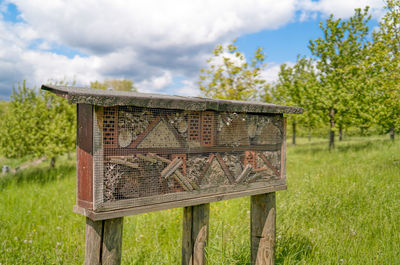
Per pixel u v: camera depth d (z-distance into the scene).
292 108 2.85
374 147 12.57
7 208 5.64
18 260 3.32
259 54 8.94
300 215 4.49
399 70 7.05
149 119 1.96
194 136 2.23
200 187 2.26
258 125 2.71
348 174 7.02
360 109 12.38
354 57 13.48
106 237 1.83
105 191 1.75
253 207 2.99
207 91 9.26
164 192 2.04
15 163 15.43
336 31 13.97
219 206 5.39
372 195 5.05
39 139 9.97
